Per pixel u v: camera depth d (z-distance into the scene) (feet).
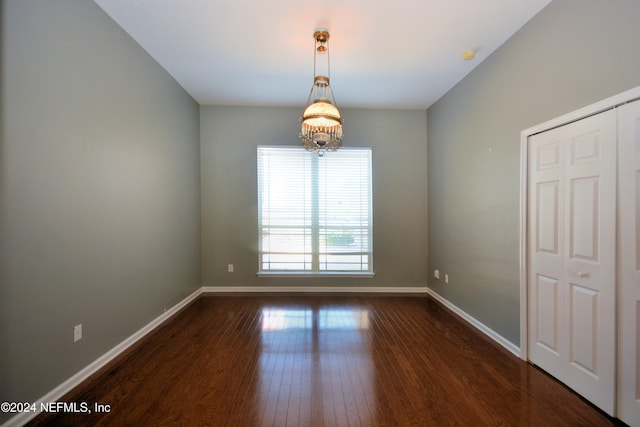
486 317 9.29
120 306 7.92
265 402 5.98
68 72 6.16
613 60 5.34
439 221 12.68
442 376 6.93
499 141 8.59
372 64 9.79
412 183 13.96
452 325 10.10
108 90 7.39
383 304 12.38
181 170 11.67
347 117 13.85
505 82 8.31
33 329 5.45
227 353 8.04
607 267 5.55
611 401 5.48
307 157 13.89
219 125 13.70
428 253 13.87
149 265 9.34
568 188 6.36
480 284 9.60
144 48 8.90
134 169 8.52
